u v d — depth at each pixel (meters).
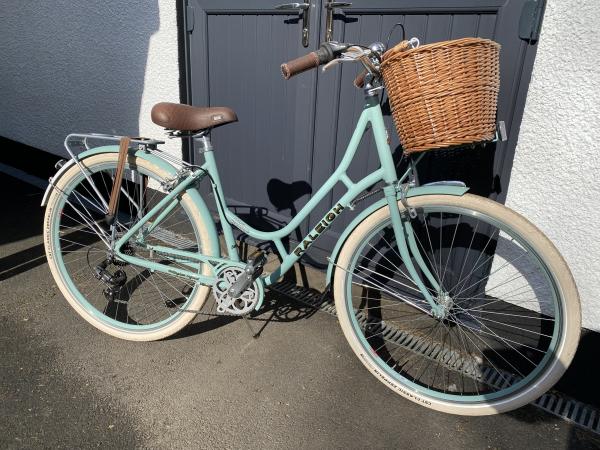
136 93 3.13
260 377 2.02
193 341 2.22
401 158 2.22
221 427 1.77
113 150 2.02
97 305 2.45
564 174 1.77
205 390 1.94
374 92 1.67
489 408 1.79
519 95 1.84
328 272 1.99
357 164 2.40
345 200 1.83
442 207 1.72
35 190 3.96
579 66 1.64
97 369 2.03
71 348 2.15
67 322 2.32
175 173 1.94
